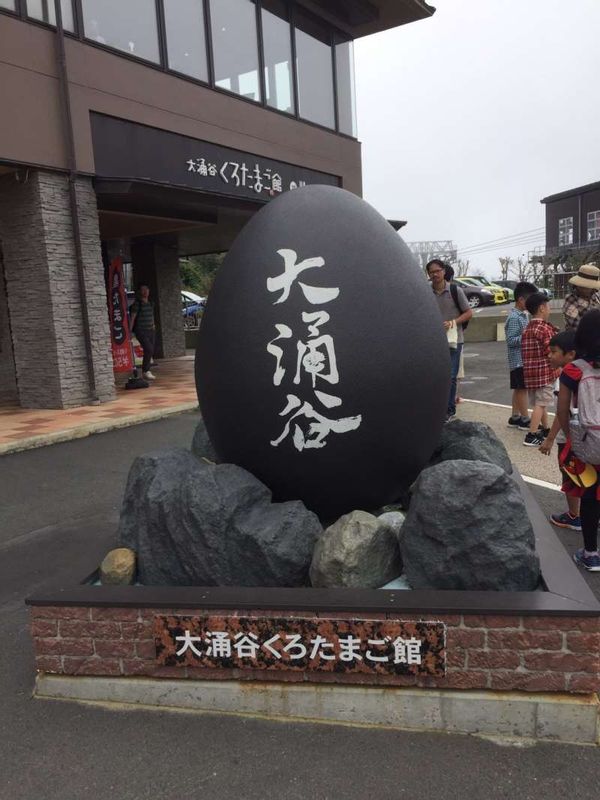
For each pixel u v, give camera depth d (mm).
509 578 2863
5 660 3396
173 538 3143
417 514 2994
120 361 12070
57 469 6996
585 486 4090
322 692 2770
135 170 10289
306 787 2426
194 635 2820
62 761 2611
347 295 3309
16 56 8539
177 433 8539
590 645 2588
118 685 2957
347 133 15328
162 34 10625
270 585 3074
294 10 13531
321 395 3270
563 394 4098
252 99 12477
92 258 9805
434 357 3502
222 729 2762
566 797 2342
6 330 11508
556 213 50875
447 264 8648
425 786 2412
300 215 3510
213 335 3527
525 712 2641
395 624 2662
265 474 3496
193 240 17156
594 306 6695
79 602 2906
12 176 9156
